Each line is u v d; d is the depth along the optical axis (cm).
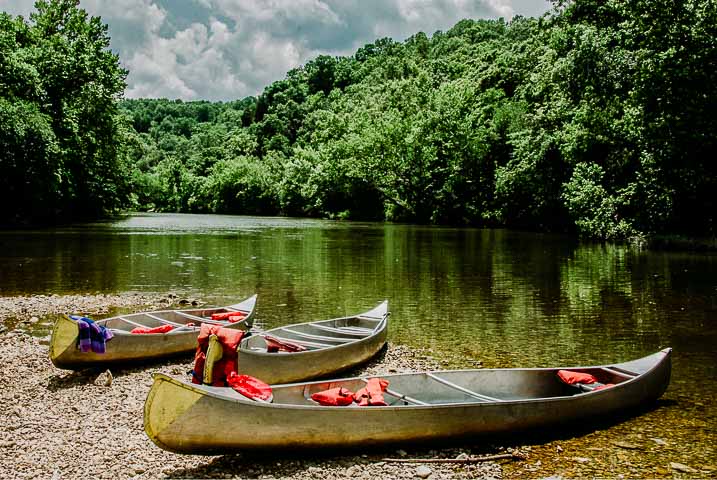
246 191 9125
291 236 3750
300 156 8212
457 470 578
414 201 5962
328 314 1293
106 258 2353
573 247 2909
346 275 1919
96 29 4581
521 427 641
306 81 14175
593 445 636
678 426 688
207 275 1902
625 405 707
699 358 967
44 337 1066
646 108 2723
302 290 1616
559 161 3784
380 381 693
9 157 3566
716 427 684
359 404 637
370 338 928
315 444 581
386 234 3944
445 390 733
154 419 536
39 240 3116
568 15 3572
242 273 1952
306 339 964
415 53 12075
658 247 2855
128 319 1027
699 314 1313
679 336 1115
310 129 10950
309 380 826
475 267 2130
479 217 5088
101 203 5800
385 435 597
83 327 827
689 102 2570
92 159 4884
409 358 968
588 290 1628
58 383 821
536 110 3894
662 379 759
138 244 3009
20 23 4209
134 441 627
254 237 3644
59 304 1371
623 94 3019
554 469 581
